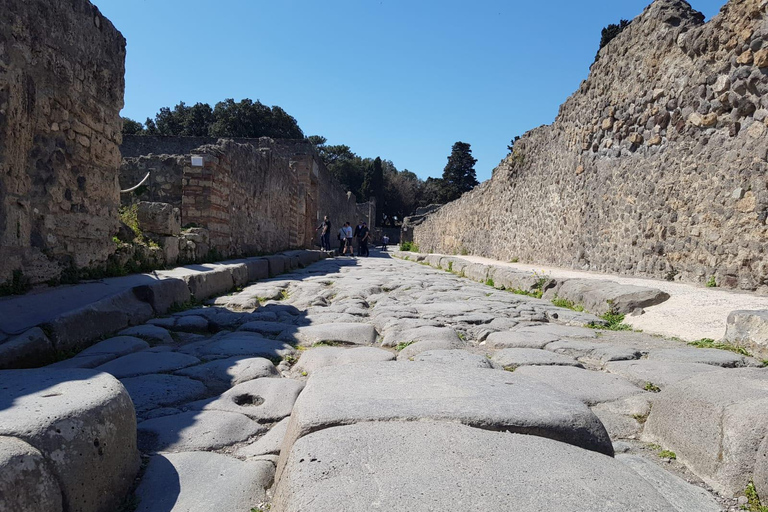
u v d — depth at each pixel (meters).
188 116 45.62
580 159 10.49
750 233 5.75
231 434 2.08
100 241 5.32
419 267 14.17
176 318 4.66
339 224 34.34
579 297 6.08
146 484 1.67
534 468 1.44
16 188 4.00
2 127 3.85
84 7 5.01
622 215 8.66
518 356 3.38
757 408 1.77
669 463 1.92
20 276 3.99
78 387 1.78
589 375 2.93
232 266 7.57
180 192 10.86
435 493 1.29
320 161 25.42
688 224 6.87
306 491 1.31
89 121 5.11
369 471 1.39
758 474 1.63
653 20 7.94
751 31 5.83
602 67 9.59
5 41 3.89
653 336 4.30
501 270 8.90
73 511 1.41
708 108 6.53
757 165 5.68
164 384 2.68
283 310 5.37
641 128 8.16
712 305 4.75
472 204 20.16
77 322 3.50
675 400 2.08
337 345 3.88
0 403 1.60
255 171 12.61
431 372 2.35
